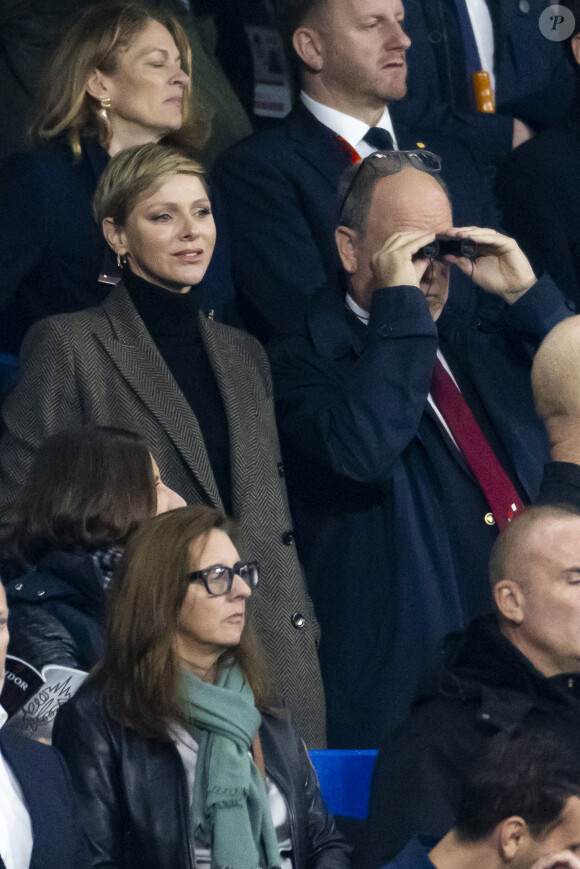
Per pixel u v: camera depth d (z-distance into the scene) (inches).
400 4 655.1
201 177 541.6
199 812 382.3
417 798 387.5
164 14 621.3
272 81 775.7
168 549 398.3
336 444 542.6
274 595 523.5
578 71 738.8
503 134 740.0
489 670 410.9
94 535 438.6
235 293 633.0
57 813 349.7
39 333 516.7
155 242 527.2
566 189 666.2
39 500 443.8
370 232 573.9
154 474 453.7
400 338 548.1
